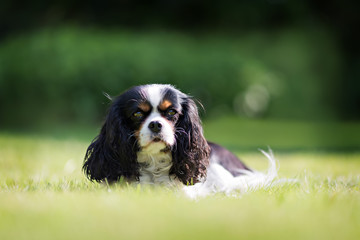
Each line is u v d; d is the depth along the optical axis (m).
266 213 2.64
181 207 2.79
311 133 14.29
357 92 18.55
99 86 13.70
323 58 18.42
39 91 13.77
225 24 18.62
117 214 2.58
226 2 18.22
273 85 16.27
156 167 4.04
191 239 2.16
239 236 2.21
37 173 5.11
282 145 11.56
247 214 2.61
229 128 14.81
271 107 17.59
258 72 15.36
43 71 13.67
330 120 18.14
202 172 4.20
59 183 4.15
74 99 13.69
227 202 3.08
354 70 18.66
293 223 2.45
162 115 3.95
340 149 10.67
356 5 18.22
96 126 13.85
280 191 3.74
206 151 4.26
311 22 18.73
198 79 14.22
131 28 18.22
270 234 2.25
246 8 18.23
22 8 17.94
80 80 13.60
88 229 2.30
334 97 18.52
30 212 2.62
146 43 14.97
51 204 2.84
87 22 18.23
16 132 13.05
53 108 13.89
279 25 18.67
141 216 2.54
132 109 3.93
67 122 13.91
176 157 4.01
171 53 14.48
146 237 2.18
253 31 18.50
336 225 2.45
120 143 3.94
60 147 8.77
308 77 18.31
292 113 17.91
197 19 18.69
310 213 2.69
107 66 13.70
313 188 4.00
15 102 14.05
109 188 3.55
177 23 18.64
